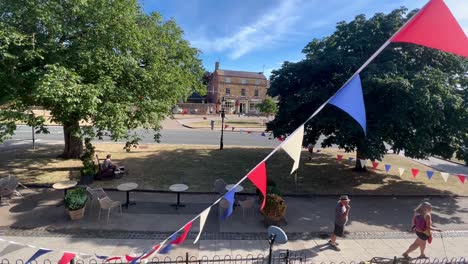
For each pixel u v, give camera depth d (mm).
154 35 14609
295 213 10164
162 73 13414
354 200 11781
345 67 12391
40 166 14125
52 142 20531
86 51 10695
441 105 10375
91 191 9188
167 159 16922
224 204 9336
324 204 11133
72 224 8531
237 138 27047
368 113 11789
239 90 67812
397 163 19344
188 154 18531
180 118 45750
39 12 9836
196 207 10164
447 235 9125
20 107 10492
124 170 13727
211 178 13547
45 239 7684
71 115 11297
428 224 7129
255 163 16750
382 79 10773
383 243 8391
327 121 11742
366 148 10922
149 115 12922
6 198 10000
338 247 7938
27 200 10102
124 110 11758
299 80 14117
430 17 3088
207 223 9016
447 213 10875
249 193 11664
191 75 19141
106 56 11344
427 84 10734
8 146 18703
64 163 14750
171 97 15008
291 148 3971
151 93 13570
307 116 13250
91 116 11336
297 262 7184
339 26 14102
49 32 10719
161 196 11055
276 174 14852
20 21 10219
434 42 3141
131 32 11875
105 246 7457
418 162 20031
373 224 9641
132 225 8633
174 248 7492
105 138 23250
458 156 12625
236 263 6895
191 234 8266
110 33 11438
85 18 11305
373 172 15836
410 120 11148
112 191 11328
